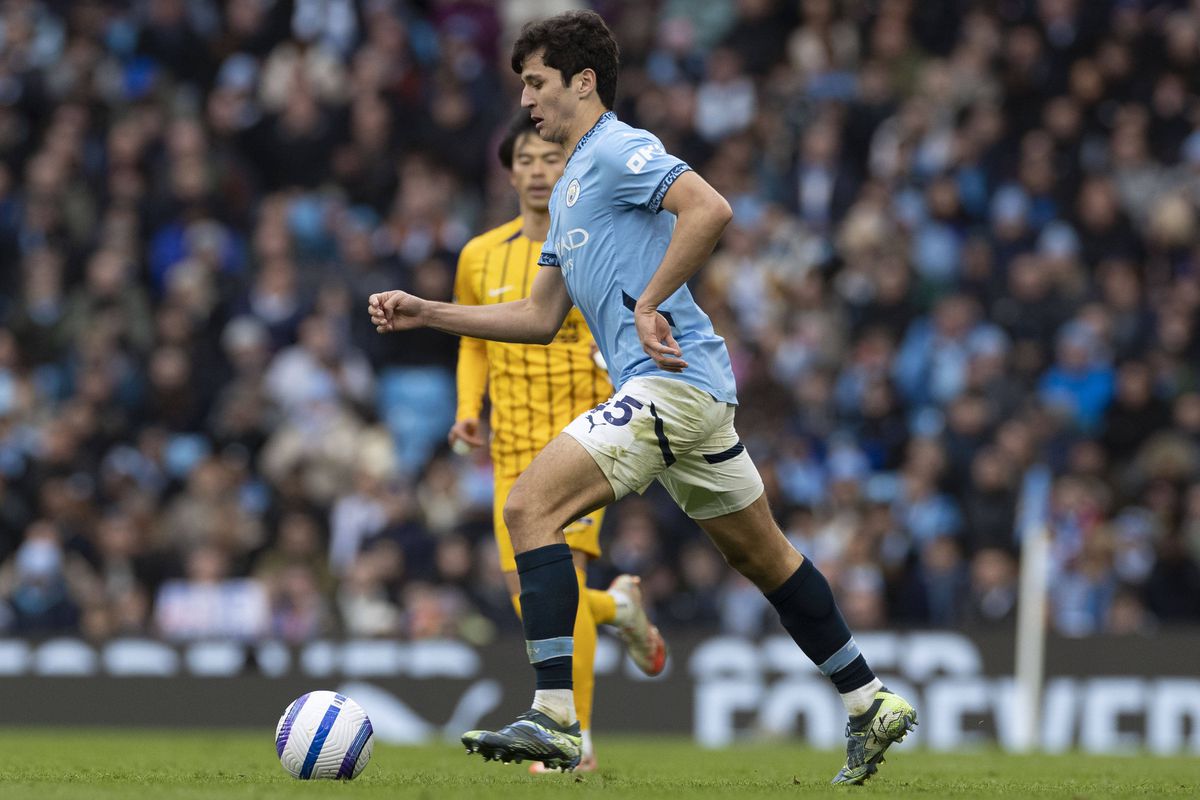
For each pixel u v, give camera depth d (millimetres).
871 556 42625
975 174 54906
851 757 17641
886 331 50594
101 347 52625
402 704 36125
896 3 60281
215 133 58844
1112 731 34719
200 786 16203
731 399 16578
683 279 15883
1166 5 60594
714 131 58250
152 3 62281
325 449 48656
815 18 59438
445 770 21062
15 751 26094
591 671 22109
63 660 37375
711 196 15867
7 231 57750
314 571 45062
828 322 51250
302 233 54781
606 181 16375
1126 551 45000
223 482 46781
